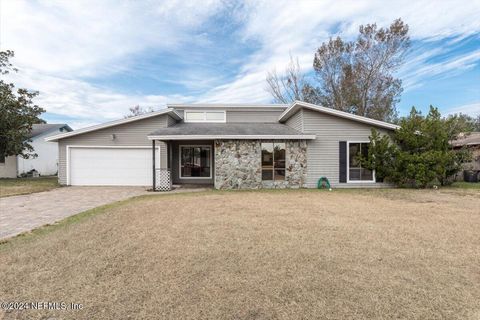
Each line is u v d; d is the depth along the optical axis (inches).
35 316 94.0
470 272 126.3
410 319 91.4
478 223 218.2
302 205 298.4
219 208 279.6
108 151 543.2
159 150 545.0
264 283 115.0
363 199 347.3
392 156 482.9
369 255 146.3
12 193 415.5
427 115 497.7
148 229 197.6
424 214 252.2
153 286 113.0
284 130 526.3
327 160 498.0
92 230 195.6
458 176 609.9
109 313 95.1
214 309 97.0
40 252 151.8
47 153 861.8
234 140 480.1
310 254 147.3
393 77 902.4
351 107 963.3
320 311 95.5
